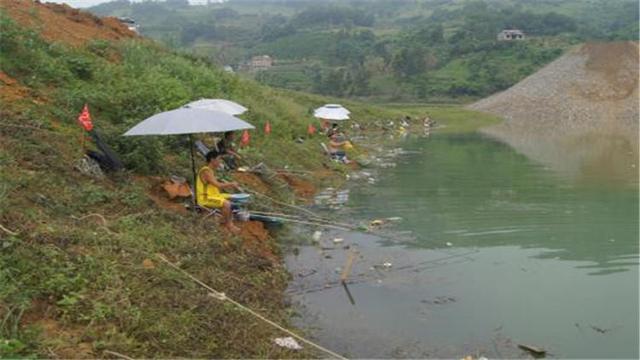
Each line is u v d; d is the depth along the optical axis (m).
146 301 6.62
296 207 13.54
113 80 15.13
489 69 96.75
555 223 12.80
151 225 8.80
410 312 8.16
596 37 116.06
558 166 21.55
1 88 11.56
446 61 105.38
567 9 182.00
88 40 18.80
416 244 11.23
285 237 11.36
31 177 8.70
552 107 54.97
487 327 7.75
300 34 154.62
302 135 23.95
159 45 25.33
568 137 35.47
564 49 100.00
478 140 33.53
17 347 5.31
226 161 13.84
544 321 7.95
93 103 12.67
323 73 107.12
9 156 9.05
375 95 93.00
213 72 24.31
